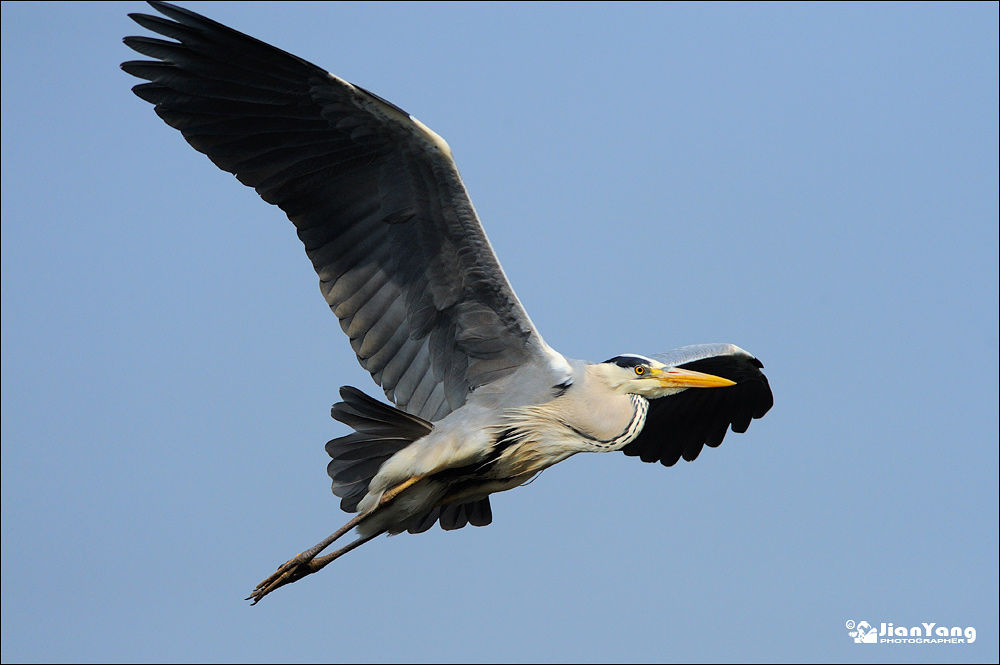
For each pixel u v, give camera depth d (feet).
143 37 34.53
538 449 39.60
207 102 35.78
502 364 39.63
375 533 38.78
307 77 34.81
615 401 40.78
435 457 37.58
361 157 36.55
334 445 37.88
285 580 38.01
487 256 37.37
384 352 39.32
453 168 35.45
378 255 38.34
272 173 36.86
